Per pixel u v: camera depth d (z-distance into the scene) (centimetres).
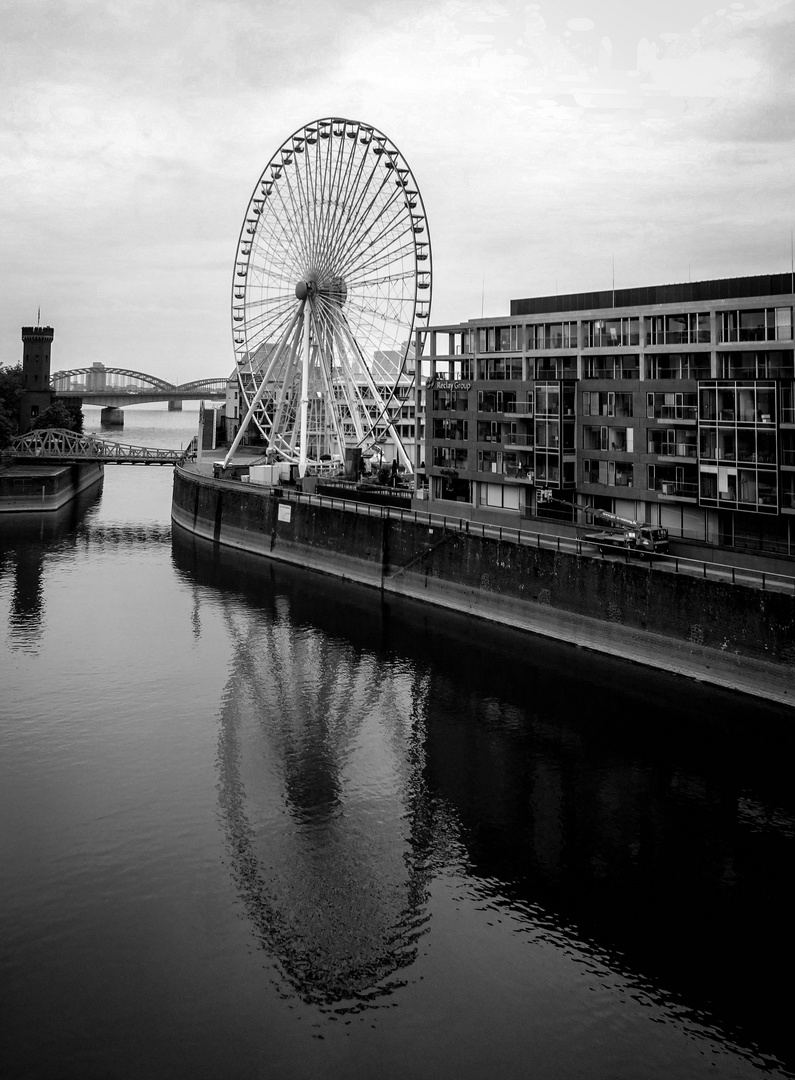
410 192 11219
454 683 7194
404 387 14988
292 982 3825
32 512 17000
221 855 4725
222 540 14012
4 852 4697
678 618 7119
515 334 9988
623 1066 3434
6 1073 3331
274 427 13988
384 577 10612
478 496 10288
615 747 5972
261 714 6588
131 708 6656
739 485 7562
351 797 5378
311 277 12544
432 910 4319
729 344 7850
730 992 3822
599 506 9038
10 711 6544
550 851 4816
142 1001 3694
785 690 6378
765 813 5159
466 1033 3578
